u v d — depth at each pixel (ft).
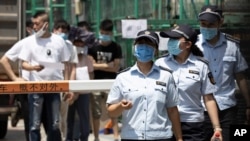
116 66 85.15
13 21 86.99
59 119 66.64
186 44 50.14
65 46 67.51
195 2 92.53
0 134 95.86
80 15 118.93
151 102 46.16
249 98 58.03
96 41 85.10
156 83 46.42
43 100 65.87
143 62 46.29
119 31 104.47
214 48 56.80
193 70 50.52
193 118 50.55
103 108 84.94
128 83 46.44
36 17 66.39
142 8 101.45
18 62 76.79
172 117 47.73
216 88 56.44
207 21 55.11
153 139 46.19
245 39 70.44
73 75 69.97
